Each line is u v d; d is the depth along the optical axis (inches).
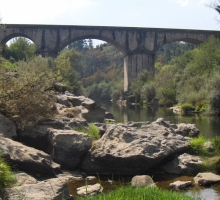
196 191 388.2
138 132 513.3
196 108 1867.6
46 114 562.9
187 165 472.4
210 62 2313.0
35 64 1610.5
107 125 645.3
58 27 2797.7
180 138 544.7
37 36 2770.7
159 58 5644.7
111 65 6358.3
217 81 1729.8
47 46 2790.4
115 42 2928.2
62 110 660.1
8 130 483.5
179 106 2134.6
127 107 2492.6
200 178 423.2
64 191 315.0
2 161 336.2
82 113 698.2
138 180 404.8
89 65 6427.2
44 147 501.7
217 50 2353.6
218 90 1637.6
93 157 464.1
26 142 501.0
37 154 409.4
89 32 2861.7
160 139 503.8
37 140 501.0
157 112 1882.4
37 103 542.9
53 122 536.1
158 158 464.4
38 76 575.8
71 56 3093.0
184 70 2539.4
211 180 414.0
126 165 461.1
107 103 3432.6
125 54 3024.1
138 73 2987.2
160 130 555.8
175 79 2605.8
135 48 2957.7
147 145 472.4
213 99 1620.3
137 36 2950.3
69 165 463.8
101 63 6643.7
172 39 2979.8
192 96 1966.0
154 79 2952.8
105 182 423.5
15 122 513.7
